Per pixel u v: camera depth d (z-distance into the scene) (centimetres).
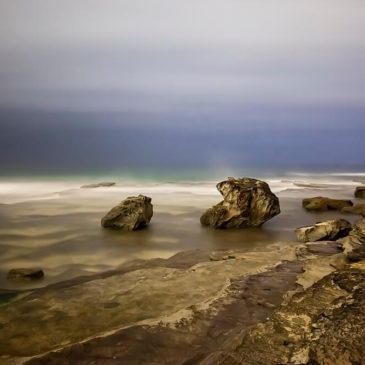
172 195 2298
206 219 1415
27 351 439
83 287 644
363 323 366
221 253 942
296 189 2638
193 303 564
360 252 784
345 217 1584
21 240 1176
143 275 709
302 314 414
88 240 1176
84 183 3112
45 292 664
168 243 1147
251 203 1367
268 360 337
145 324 463
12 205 1878
